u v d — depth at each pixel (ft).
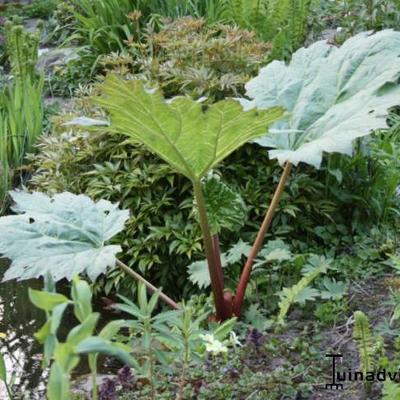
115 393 8.61
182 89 12.84
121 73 13.67
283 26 18.43
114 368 10.03
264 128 8.73
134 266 12.12
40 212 9.76
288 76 10.87
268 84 10.91
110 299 12.29
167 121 8.50
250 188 12.12
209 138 8.74
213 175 10.54
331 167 12.26
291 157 9.12
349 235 12.34
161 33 14.40
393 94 9.55
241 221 10.24
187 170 9.20
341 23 19.22
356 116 9.45
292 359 9.10
